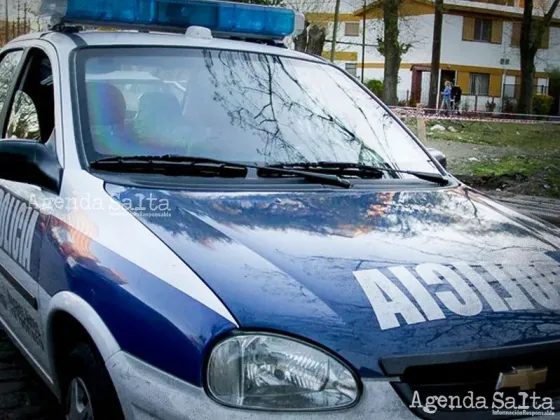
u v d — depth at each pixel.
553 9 34.97
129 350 2.34
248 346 2.15
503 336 2.30
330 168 3.40
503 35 46.91
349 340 2.19
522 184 13.64
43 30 4.14
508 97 45.72
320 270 2.41
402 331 2.23
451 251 2.66
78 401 2.78
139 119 3.33
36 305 3.04
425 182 3.54
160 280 2.36
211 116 3.46
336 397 2.14
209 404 2.13
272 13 4.19
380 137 3.80
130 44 3.59
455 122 25.16
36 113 3.61
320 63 4.13
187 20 3.94
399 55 31.62
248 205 2.84
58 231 2.88
